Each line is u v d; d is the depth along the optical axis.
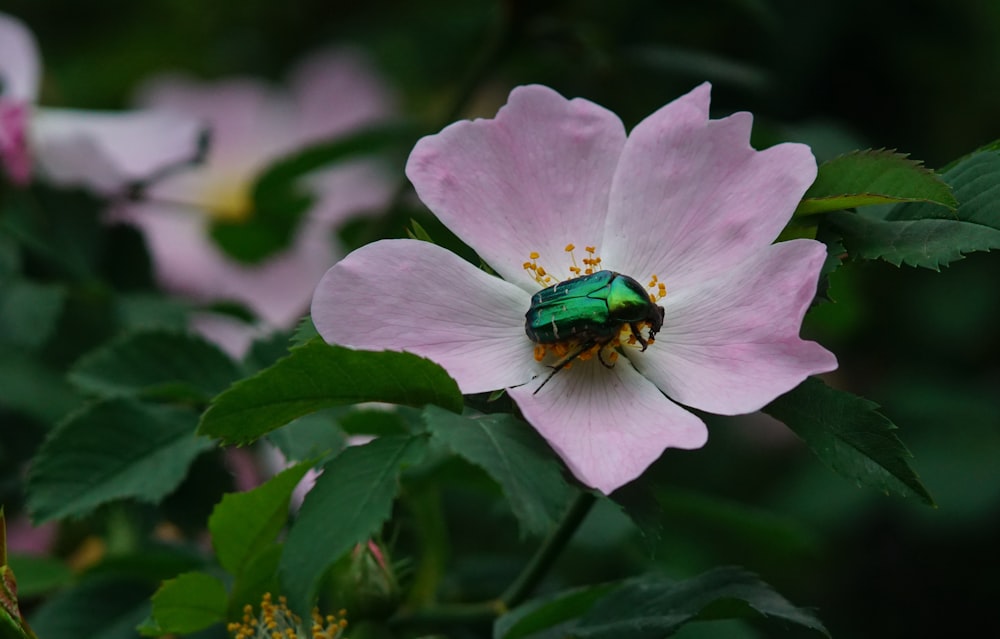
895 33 0.60
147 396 0.43
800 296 0.38
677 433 0.38
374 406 0.44
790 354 0.38
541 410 0.38
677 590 0.40
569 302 0.39
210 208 0.56
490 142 0.40
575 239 0.40
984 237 0.38
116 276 0.51
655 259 0.40
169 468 0.43
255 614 0.40
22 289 0.48
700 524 0.56
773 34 0.58
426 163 0.39
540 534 0.36
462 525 0.55
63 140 0.52
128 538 0.47
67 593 0.44
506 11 0.53
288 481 0.39
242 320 0.50
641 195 0.40
